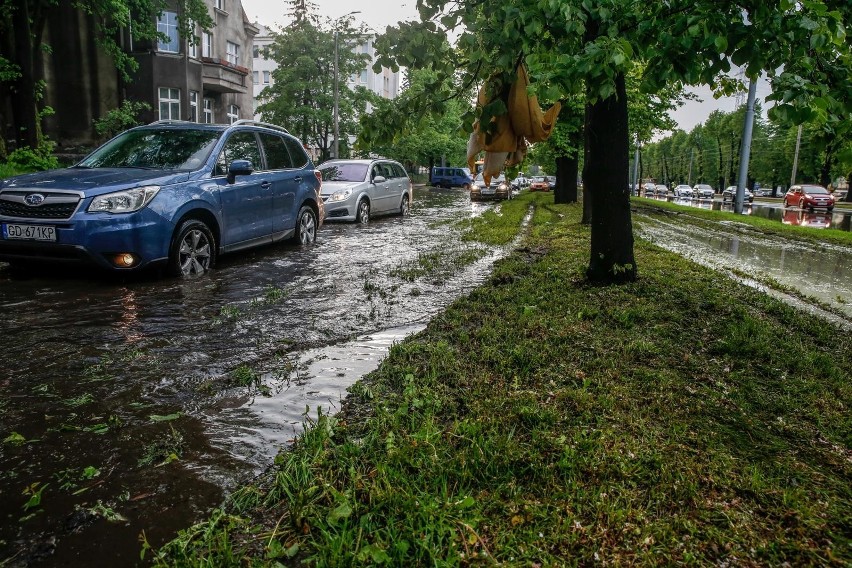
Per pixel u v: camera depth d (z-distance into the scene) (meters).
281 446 2.85
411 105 4.95
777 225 18.61
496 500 2.29
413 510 2.19
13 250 6.36
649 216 21.62
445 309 5.64
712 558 2.02
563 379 3.65
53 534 2.16
